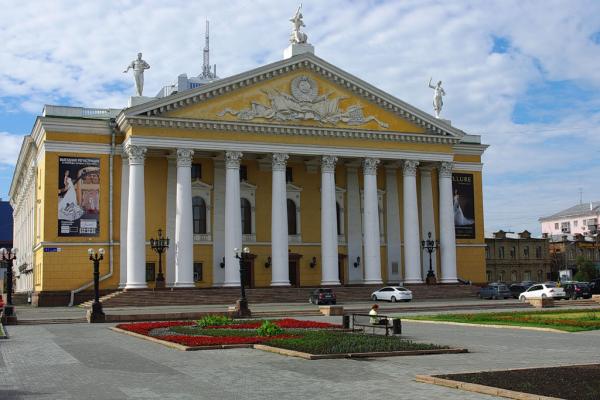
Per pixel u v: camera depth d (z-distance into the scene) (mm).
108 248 55125
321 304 51469
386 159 61406
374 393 13609
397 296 54156
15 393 14102
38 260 57906
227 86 56031
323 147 58844
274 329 25141
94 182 55188
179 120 54188
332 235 58500
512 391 12930
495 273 97500
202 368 17531
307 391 13984
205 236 59250
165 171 58062
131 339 26328
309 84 58969
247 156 61281
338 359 18844
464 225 67250
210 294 52250
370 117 60656
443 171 63500
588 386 13406
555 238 110125
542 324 30875
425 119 62000
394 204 65875
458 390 13750
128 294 50094
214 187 60062
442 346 21000
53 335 28844
